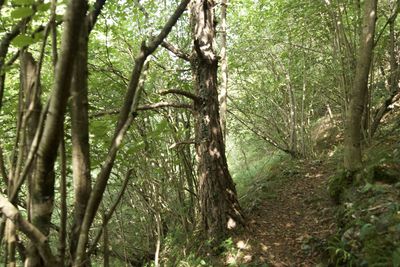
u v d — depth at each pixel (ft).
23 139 3.75
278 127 32.78
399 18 29.14
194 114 18.74
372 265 11.41
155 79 21.83
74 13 3.16
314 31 26.99
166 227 23.63
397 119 25.75
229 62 28.27
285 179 25.03
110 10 18.72
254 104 32.65
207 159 18.34
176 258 19.17
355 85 17.70
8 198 3.51
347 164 18.24
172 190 23.02
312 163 26.91
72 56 3.21
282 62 30.73
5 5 4.86
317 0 23.91
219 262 16.85
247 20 28.89
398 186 14.96
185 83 20.99
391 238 12.01
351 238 13.55
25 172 3.43
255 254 16.56
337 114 34.91
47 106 3.42
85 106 3.84
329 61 27.89
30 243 3.57
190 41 22.90
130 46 20.79
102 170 3.82
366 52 17.37
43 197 3.48
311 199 20.15
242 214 18.72
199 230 19.36
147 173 18.35
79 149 3.81
